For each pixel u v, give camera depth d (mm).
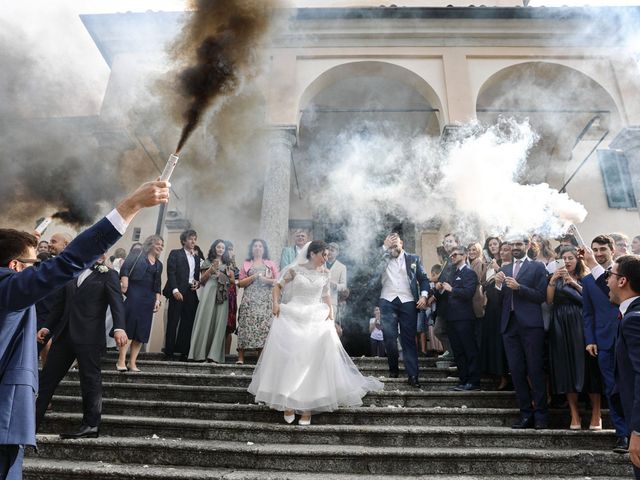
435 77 9352
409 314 5547
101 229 1904
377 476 3555
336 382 4488
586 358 4309
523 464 3688
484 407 4922
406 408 4566
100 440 3865
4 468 1968
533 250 5531
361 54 9438
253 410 4547
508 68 9312
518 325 4578
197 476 3336
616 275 2703
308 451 3676
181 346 6582
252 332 6039
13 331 2047
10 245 2184
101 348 4203
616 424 3873
